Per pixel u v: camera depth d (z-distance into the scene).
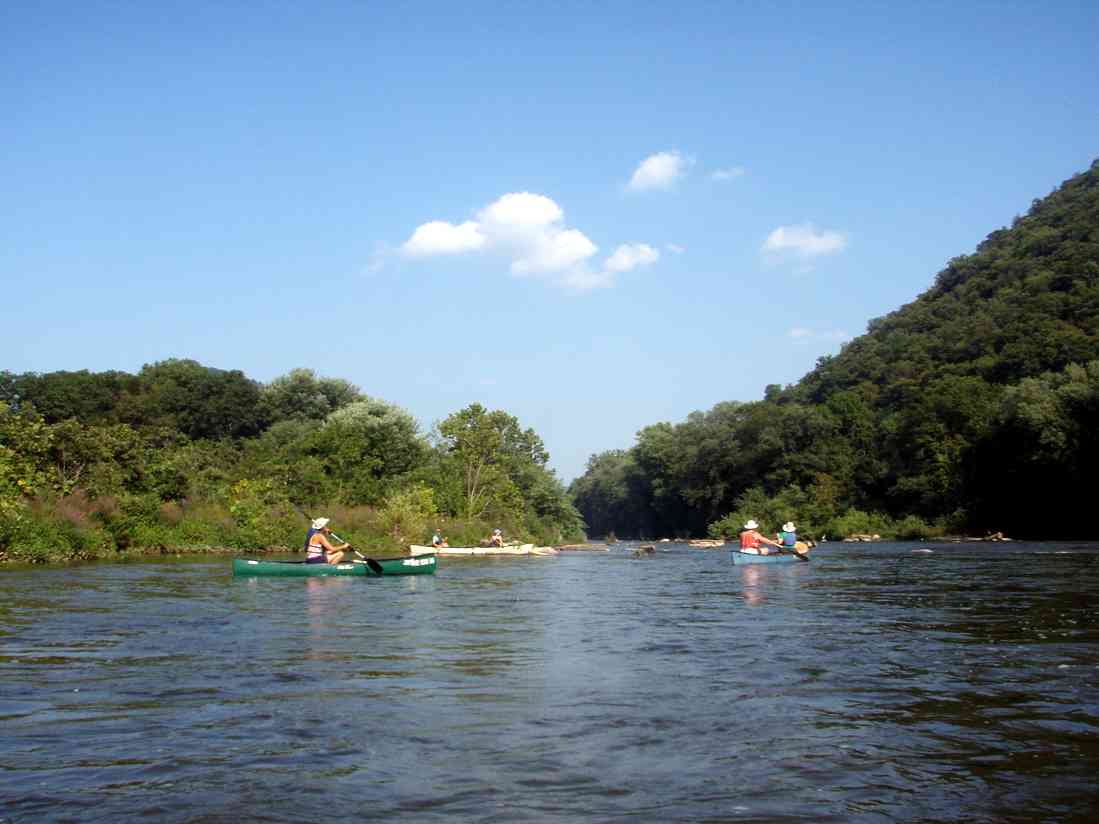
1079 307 80.50
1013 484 63.12
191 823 4.70
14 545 27.69
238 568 22.59
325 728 6.63
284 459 51.69
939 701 7.62
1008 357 76.94
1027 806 5.01
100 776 5.49
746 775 5.55
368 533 44.16
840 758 5.93
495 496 58.72
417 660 9.69
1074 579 22.00
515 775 5.54
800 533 78.12
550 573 28.44
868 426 84.25
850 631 12.24
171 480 38.44
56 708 7.26
